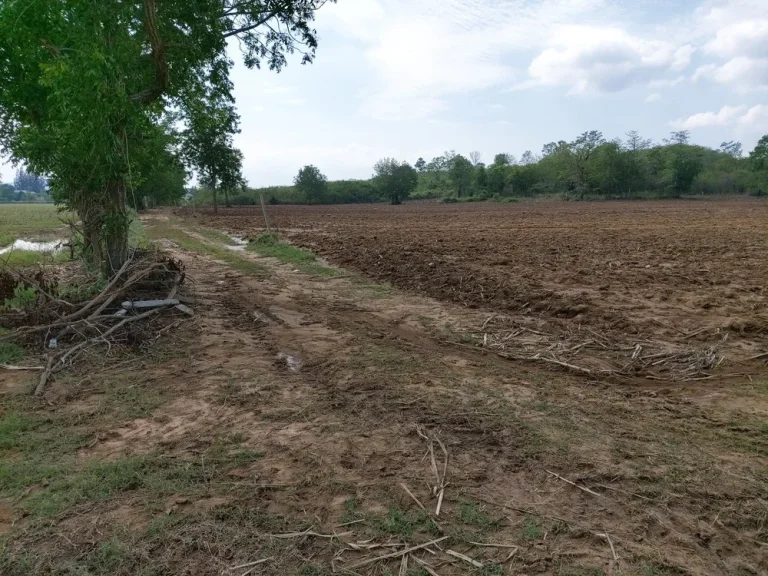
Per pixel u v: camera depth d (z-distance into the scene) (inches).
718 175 3238.2
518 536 134.4
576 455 173.2
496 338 313.1
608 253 668.1
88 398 221.9
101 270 373.4
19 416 202.2
